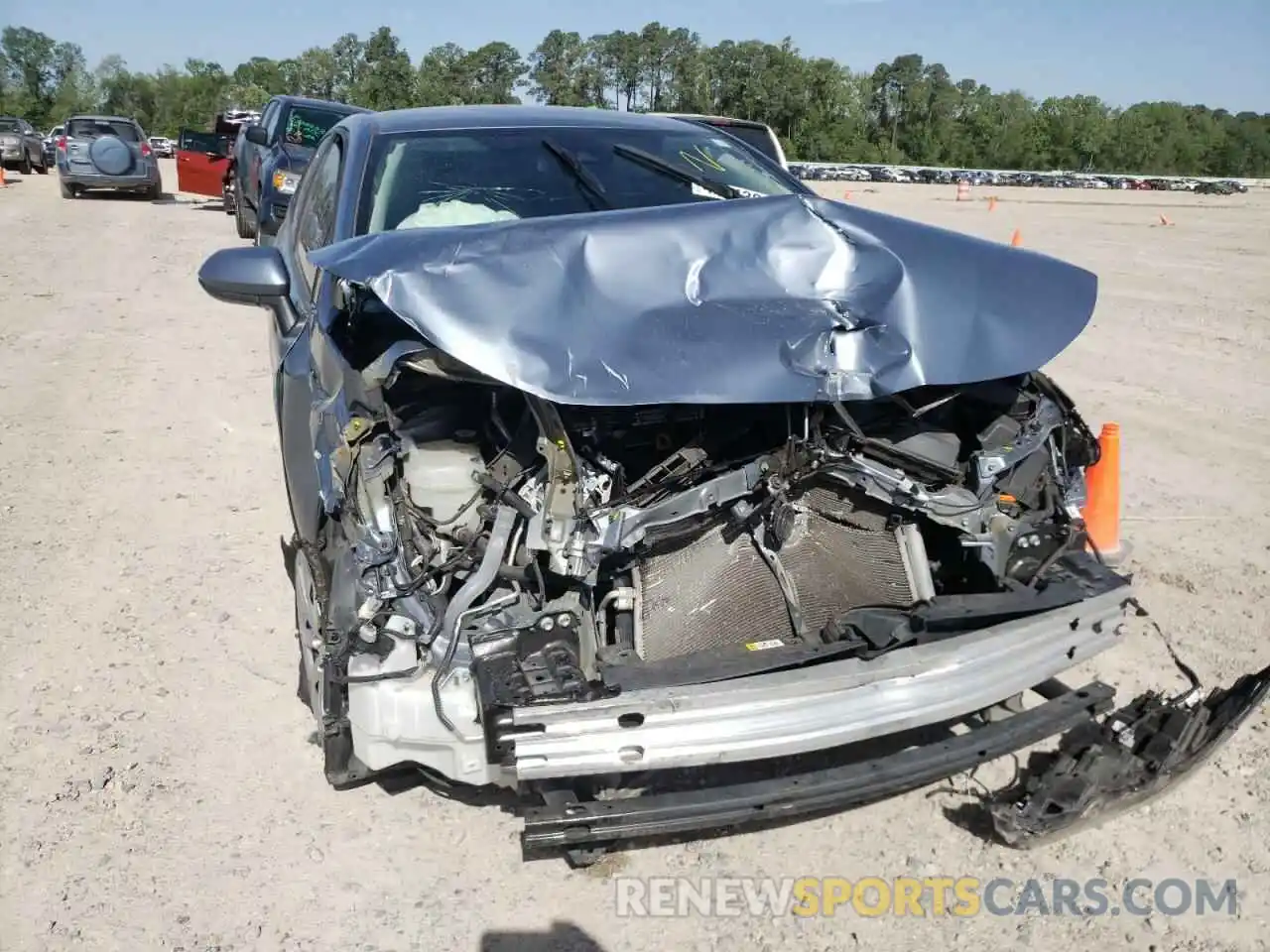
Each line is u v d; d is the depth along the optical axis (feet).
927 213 78.48
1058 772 9.75
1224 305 37.93
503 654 8.39
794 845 9.83
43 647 12.66
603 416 9.09
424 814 10.08
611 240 9.21
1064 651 9.64
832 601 9.55
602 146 13.26
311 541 10.31
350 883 9.16
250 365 25.21
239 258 12.81
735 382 8.52
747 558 9.41
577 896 9.12
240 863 9.34
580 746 8.07
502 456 8.79
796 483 9.29
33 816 9.78
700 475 9.01
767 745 8.36
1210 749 10.11
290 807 10.09
